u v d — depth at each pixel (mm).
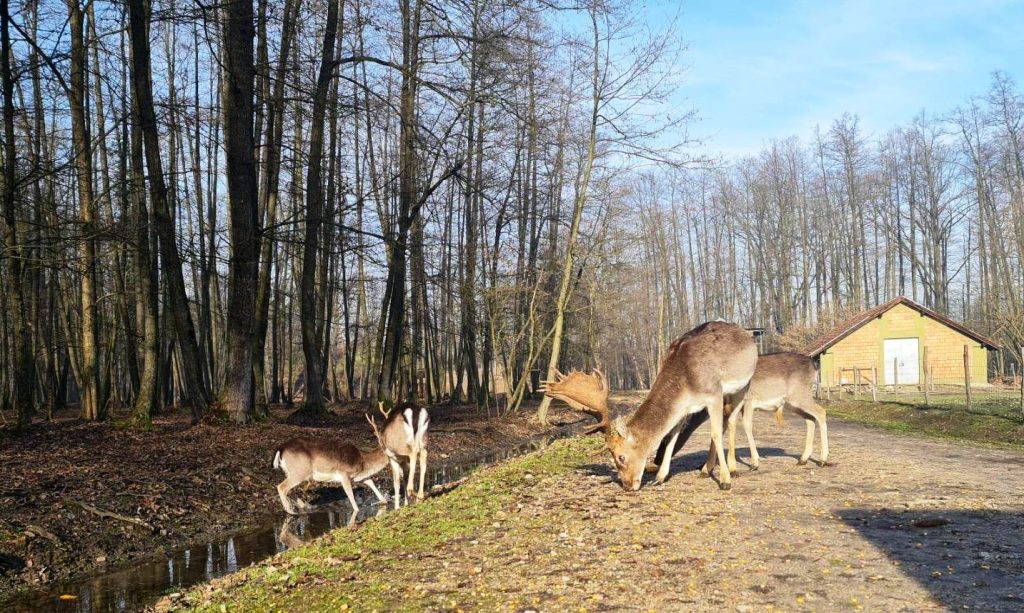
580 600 6051
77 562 9523
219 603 6852
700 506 9125
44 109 17594
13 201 15367
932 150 56344
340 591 6820
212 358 32125
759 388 11766
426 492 13523
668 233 68312
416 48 23672
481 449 22234
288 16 20406
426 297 34000
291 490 14211
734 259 67375
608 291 33406
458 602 6227
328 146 27766
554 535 8266
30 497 10836
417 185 24719
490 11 20453
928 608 5457
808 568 6547
